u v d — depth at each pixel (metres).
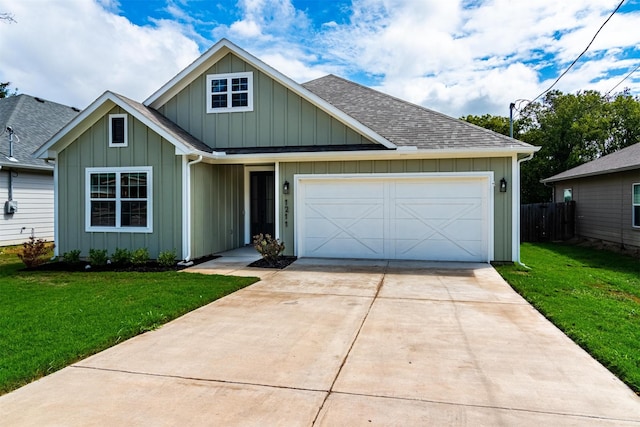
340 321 5.33
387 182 10.23
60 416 3.01
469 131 10.38
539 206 16.70
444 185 9.97
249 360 4.05
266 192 13.47
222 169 11.88
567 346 4.45
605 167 14.28
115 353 4.25
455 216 9.95
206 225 10.90
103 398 3.29
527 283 7.48
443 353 4.24
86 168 10.40
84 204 10.43
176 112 11.63
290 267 9.30
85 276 8.40
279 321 5.34
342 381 3.58
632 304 6.26
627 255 12.29
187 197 9.90
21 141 15.09
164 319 5.35
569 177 16.48
